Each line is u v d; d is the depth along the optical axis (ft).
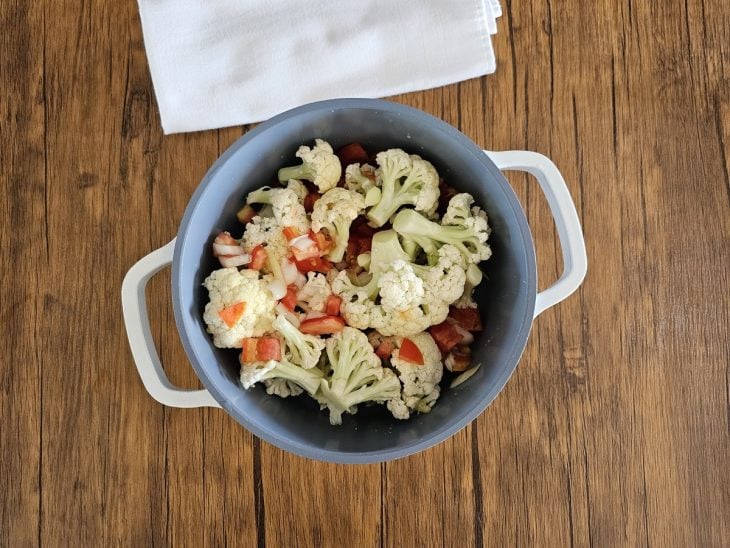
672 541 2.13
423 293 1.81
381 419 1.92
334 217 1.85
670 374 2.14
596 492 2.13
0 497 2.10
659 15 2.19
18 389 2.10
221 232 1.90
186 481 2.10
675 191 2.17
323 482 2.11
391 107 1.72
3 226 2.12
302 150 1.86
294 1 2.13
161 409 2.11
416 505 2.12
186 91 2.11
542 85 2.16
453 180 1.94
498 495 2.12
